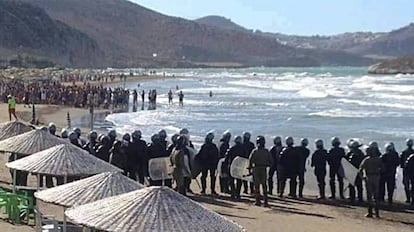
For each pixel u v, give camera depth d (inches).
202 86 4756.4
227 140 873.5
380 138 1646.2
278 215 745.6
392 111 2436.0
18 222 645.9
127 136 836.0
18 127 839.1
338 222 725.9
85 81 4490.7
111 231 356.8
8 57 6884.8
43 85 3078.2
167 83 5324.8
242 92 3902.6
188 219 363.9
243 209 770.2
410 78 5767.7
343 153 848.3
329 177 886.4
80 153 604.4
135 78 6072.8
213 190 850.1
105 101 2593.5
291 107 2691.9
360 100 3043.8
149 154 827.4
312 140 1596.9
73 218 378.9
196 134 1684.3
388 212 786.2
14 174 707.4
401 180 951.6
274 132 1785.2
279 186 851.4
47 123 1881.2
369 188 762.8
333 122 2062.0
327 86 4352.9
